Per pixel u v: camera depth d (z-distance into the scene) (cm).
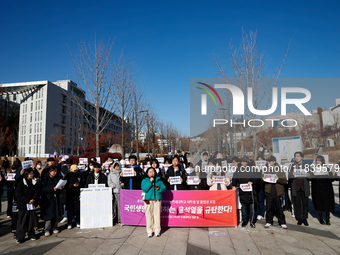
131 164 698
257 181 660
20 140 5169
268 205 618
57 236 588
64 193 704
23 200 549
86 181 702
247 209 678
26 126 5116
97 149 1384
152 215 582
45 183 597
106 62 1384
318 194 645
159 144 4906
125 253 470
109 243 527
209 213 626
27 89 5166
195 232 590
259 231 591
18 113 5575
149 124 3133
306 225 638
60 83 5497
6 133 4922
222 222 625
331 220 693
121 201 662
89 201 650
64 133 5241
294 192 652
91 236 577
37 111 5006
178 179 643
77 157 1614
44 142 4803
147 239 546
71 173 670
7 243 554
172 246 502
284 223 609
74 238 568
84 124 5616
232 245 503
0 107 5047
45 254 478
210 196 629
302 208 646
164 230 611
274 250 475
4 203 1041
